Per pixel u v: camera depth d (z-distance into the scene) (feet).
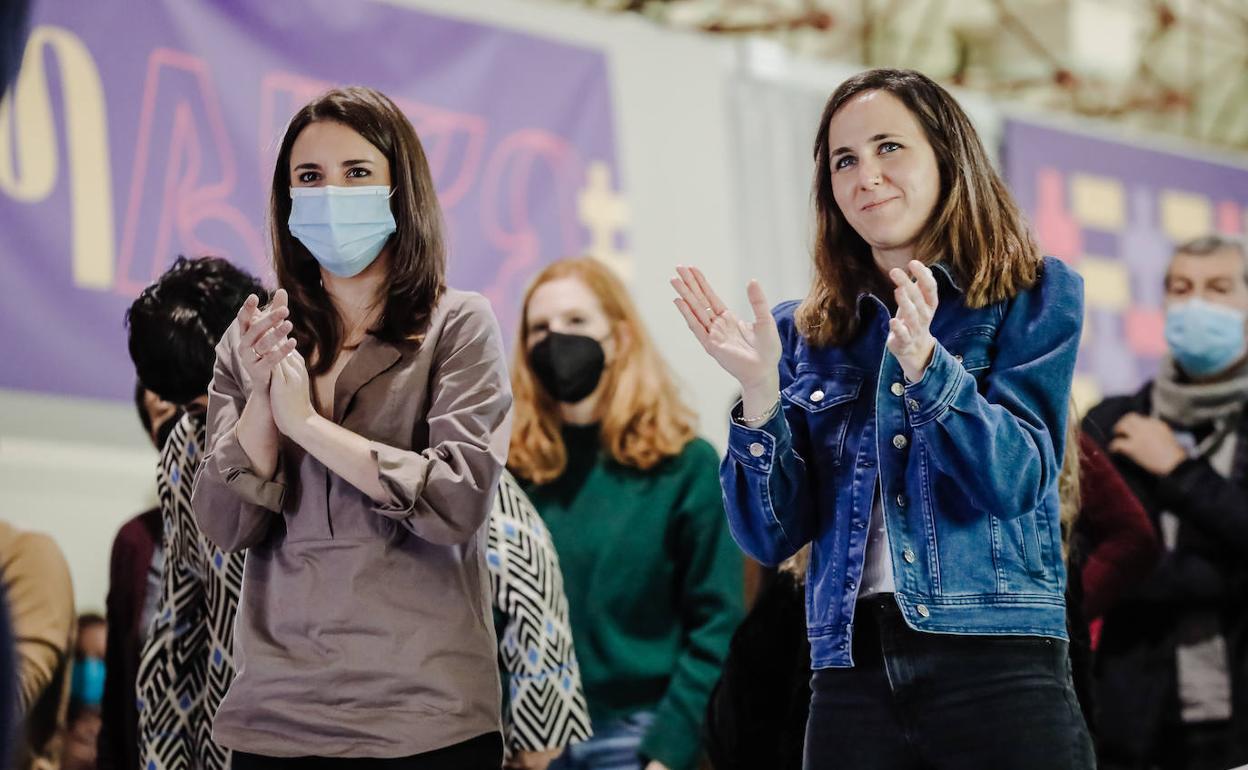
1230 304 24.56
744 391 12.59
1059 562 12.49
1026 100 36.22
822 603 12.62
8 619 8.27
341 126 13.56
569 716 17.16
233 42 23.13
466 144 24.70
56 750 19.76
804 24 33.35
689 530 22.57
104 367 21.49
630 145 26.27
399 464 12.49
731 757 16.89
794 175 27.99
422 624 12.62
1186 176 33.58
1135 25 37.81
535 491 22.52
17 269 21.12
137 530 19.06
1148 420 23.41
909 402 11.76
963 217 12.83
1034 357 12.39
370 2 24.29
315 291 13.70
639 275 25.90
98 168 21.89
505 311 24.36
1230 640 22.44
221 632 15.31
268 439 12.71
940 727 11.94
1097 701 22.52
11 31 7.97
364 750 12.31
